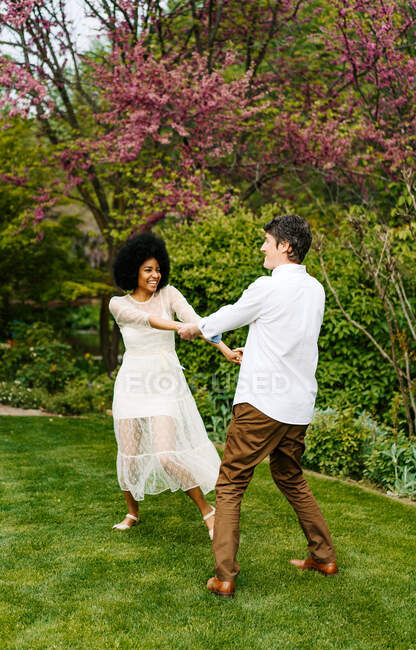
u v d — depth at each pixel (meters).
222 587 2.62
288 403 2.66
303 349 2.69
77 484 4.38
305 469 5.02
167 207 8.02
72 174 9.41
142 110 7.67
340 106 8.86
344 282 5.40
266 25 9.38
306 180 9.89
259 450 2.67
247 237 6.41
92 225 14.43
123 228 9.65
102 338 11.24
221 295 6.13
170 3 9.41
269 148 9.36
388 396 5.26
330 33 7.59
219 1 8.88
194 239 6.60
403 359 5.14
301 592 2.69
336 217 8.41
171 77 7.76
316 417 4.98
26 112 7.68
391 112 7.62
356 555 3.13
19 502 3.96
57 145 8.69
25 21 7.79
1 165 9.84
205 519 3.21
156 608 2.52
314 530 2.86
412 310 5.20
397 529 3.55
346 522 3.66
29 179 10.02
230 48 8.58
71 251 12.95
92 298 12.75
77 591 2.67
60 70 8.73
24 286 11.38
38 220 9.51
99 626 2.37
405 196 5.87
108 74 7.85
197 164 8.76
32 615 2.46
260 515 3.72
